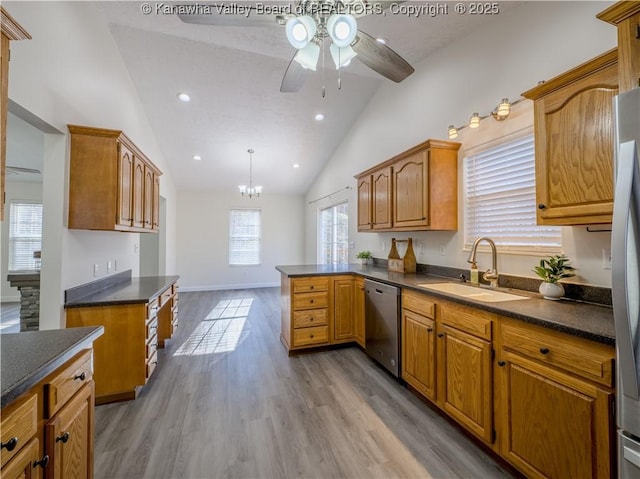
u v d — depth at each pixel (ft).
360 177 13.03
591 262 5.90
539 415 4.64
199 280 23.75
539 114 5.64
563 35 6.50
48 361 3.27
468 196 9.06
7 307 17.70
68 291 7.61
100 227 7.86
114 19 9.80
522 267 7.40
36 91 6.44
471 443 6.05
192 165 19.92
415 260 11.10
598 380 3.89
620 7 3.70
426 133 10.69
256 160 19.71
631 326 3.19
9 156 13.30
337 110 15.20
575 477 4.12
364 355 10.86
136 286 9.98
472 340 5.92
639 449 3.22
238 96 13.82
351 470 5.36
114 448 5.92
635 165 3.15
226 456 5.71
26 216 19.69
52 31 6.99
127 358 7.74
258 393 8.11
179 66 11.96
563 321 4.44
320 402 7.63
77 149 7.76
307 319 10.87
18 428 2.85
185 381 8.84
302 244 26.32
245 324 14.82
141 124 13.93
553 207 5.39
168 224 20.42
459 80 9.29
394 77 7.06
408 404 7.52
